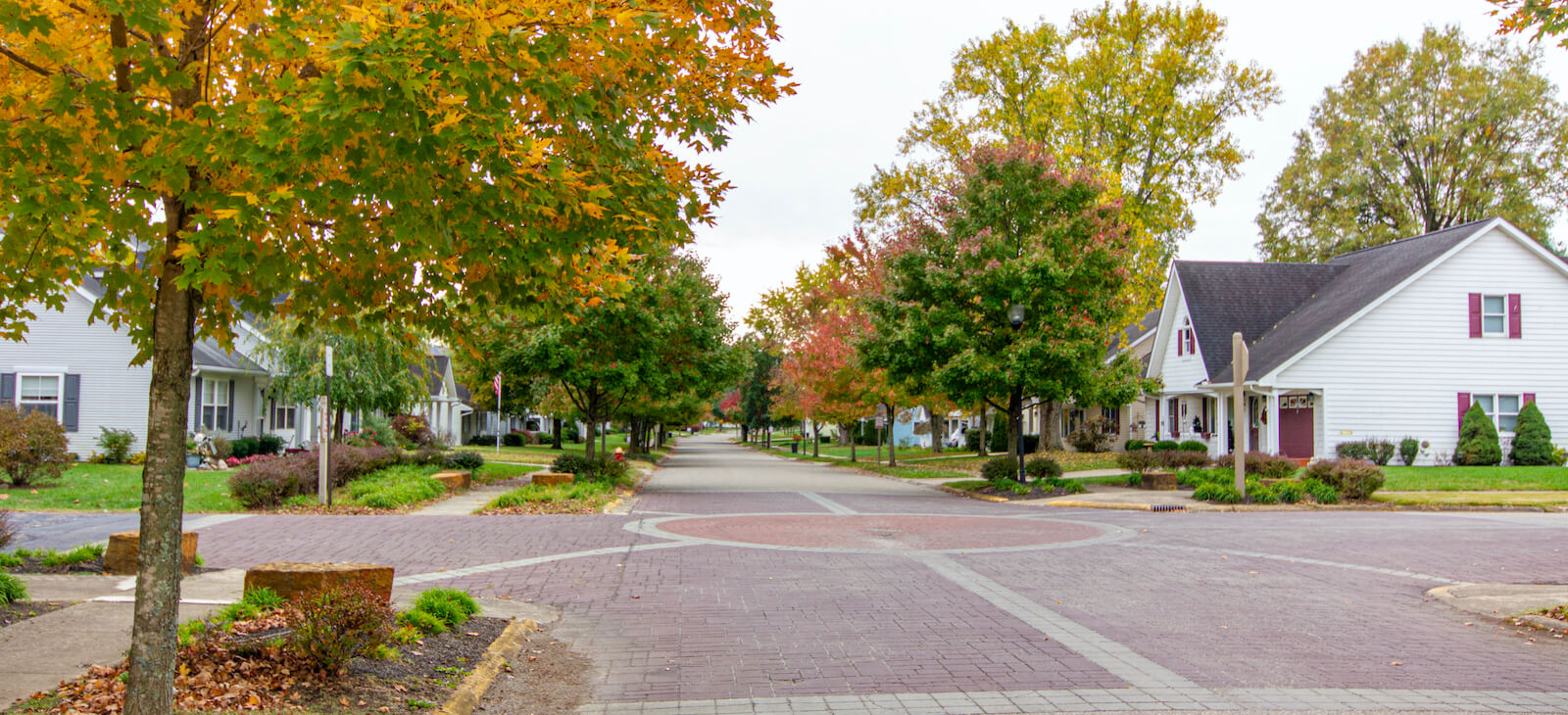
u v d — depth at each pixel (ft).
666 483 90.94
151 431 13.38
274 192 12.39
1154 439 127.95
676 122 18.10
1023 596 30.37
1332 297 107.04
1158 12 115.65
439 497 64.64
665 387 78.95
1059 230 73.26
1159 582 33.06
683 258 91.76
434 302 18.01
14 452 63.00
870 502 66.85
